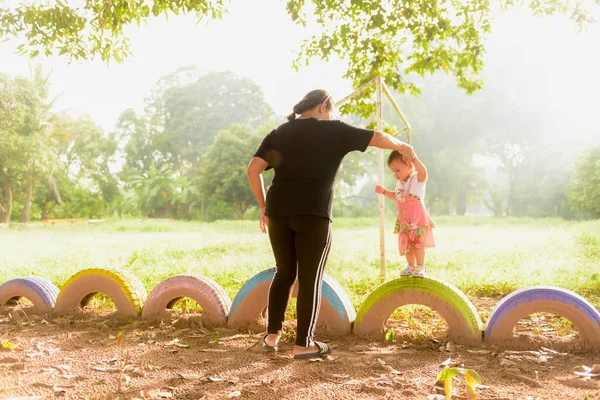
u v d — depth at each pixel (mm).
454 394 3385
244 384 3645
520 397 3324
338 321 5051
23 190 61031
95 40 8484
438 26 9727
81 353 4488
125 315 5762
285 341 4832
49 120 58969
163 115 105188
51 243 20891
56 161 57812
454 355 4355
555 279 8500
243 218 69750
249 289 5258
